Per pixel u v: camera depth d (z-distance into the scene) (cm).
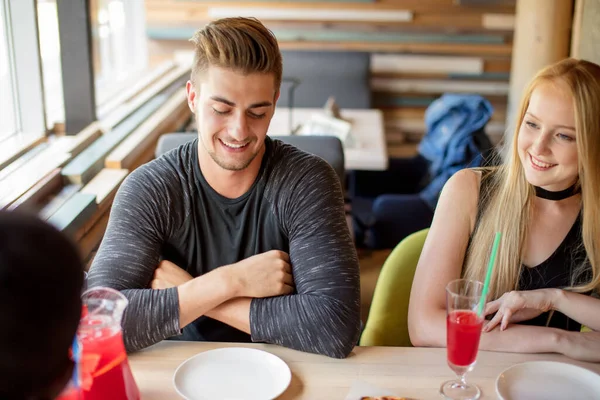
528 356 149
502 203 173
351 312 151
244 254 169
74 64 282
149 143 317
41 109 265
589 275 170
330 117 397
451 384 135
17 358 61
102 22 407
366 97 517
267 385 134
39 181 218
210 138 153
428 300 167
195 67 152
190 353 147
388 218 362
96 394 116
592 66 160
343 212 168
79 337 114
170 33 530
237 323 150
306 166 167
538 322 170
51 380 65
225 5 528
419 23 535
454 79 548
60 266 62
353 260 160
